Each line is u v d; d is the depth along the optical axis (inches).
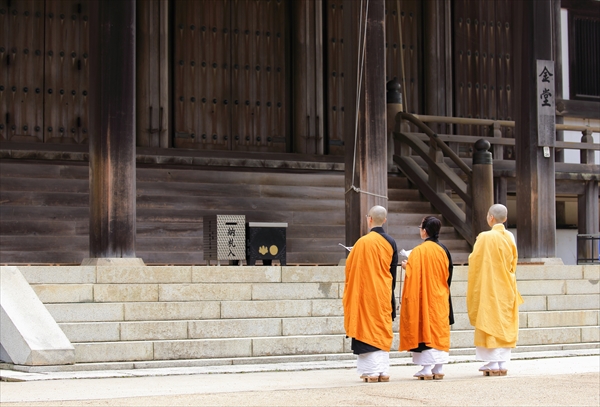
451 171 757.3
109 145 538.3
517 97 684.1
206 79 872.9
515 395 357.1
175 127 856.9
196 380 401.4
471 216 726.5
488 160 713.0
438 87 952.9
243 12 891.4
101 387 372.2
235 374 428.8
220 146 876.0
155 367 445.4
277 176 777.6
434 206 771.4
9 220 663.1
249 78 889.5
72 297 468.8
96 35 545.3
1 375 406.3
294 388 373.1
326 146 917.8
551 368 464.4
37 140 803.4
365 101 597.3
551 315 570.3
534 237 668.1
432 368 422.9
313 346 487.8
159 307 476.1
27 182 690.8
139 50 828.6
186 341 461.4
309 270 526.9
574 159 968.3
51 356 423.2
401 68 946.7
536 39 675.4
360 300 400.2
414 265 416.8
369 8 600.4
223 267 511.5
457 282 559.8
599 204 932.0
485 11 981.2
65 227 673.6
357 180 597.9
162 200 717.3
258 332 486.0
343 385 386.6
